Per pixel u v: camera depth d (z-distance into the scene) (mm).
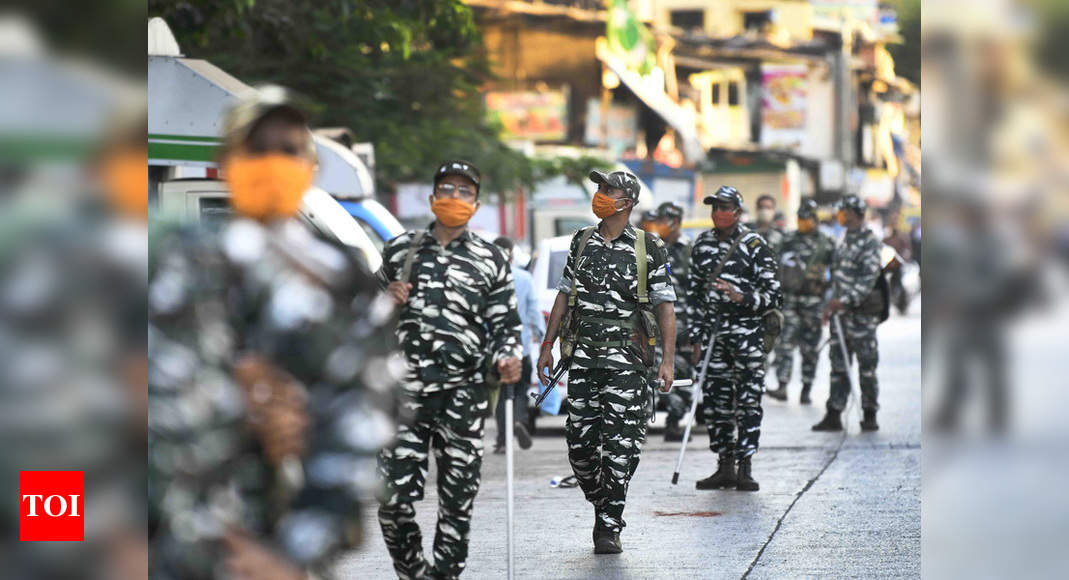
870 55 113188
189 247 6914
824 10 111438
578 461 18328
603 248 18188
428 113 43469
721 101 105500
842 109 110250
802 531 19047
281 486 6938
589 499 18531
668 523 19922
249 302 6938
